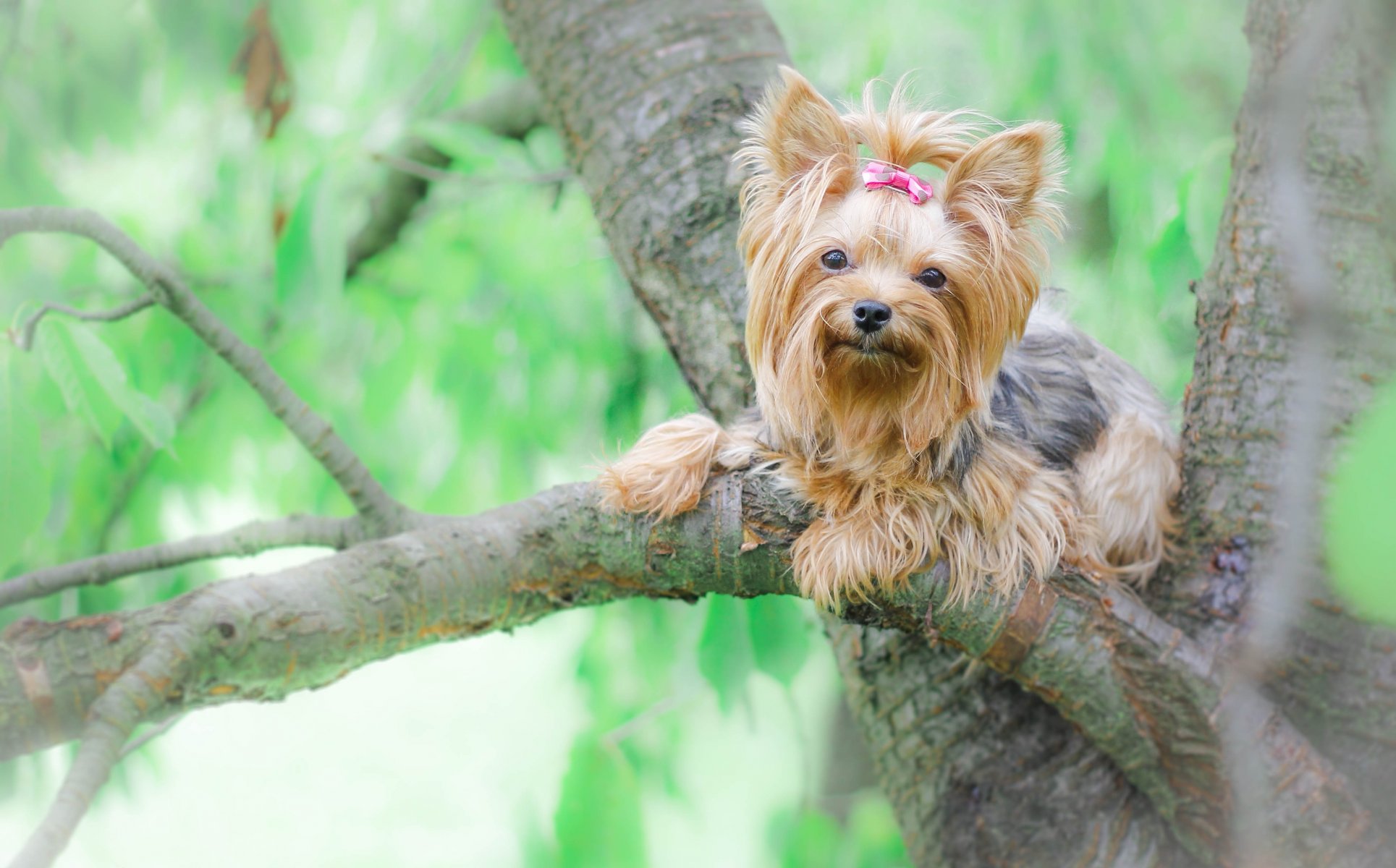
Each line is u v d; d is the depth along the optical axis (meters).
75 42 7.79
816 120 5.15
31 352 5.36
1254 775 3.24
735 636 6.49
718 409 5.72
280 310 7.14
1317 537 2.22
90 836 7.42
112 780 7.48
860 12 9.40
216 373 8.77
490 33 9.72
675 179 5.89
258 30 8.17
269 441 8.97
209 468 8.77
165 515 8.72
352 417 8.90
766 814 8.80
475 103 9.57
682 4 6.32
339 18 9.88
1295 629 4.43
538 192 9.43
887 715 5.54
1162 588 5.07
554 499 4.87
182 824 11.38
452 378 8.57
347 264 9.73
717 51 6.17
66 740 4.12
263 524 5.56
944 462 5.13
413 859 11.69
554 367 8.59
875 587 4.91
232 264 8.70
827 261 5.16
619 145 6.09
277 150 8.20
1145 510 5.43
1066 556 5.16
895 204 5.09
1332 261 4.30
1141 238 7.88
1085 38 8.69
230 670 4.28
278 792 12.12
